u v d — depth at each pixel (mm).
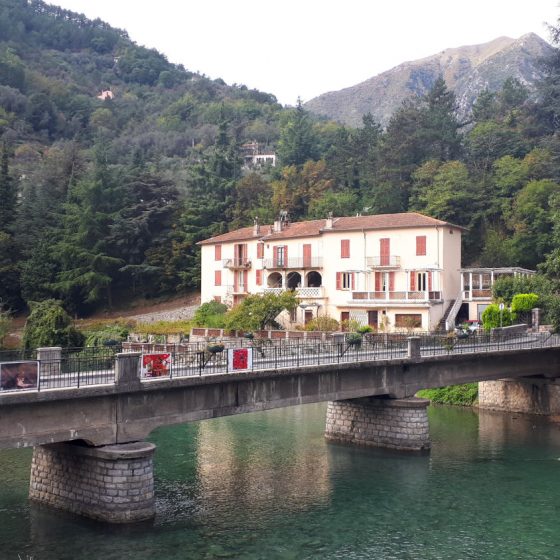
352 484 28453
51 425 20906
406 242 59625
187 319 74500
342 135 108688
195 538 21969
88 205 85938
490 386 46375
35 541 21219
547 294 53656
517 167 77125
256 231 71812
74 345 51625
